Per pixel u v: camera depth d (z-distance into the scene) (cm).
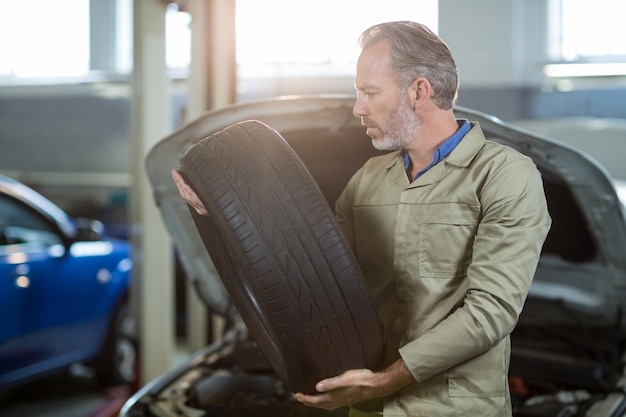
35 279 405
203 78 360
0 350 384
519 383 254
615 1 715
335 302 159
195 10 358
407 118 164
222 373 257
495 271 155
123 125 869
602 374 249
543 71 738
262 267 156
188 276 260
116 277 457
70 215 845
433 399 166
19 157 903
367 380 162
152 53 357
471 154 164
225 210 158
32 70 897
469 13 736
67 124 885
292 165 162
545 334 268
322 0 746
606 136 484
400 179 173
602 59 721
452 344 155
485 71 742
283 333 160
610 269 238
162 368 369
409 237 167
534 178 159
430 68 161
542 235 158
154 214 364
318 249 158
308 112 218
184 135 225
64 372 495
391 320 175
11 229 410
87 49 877
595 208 217
